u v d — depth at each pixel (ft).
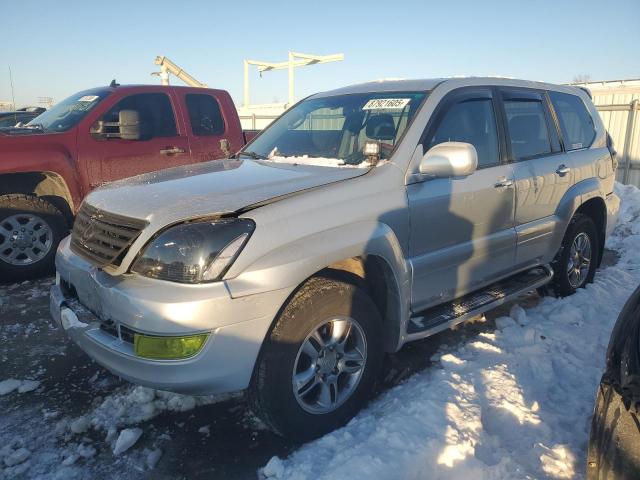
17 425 10.02
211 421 10.11
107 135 19.94
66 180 18.92
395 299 10.28
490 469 8.08
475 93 12.72
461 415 9.36
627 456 6.22
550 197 14.38
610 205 17.03
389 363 12.14
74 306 9.80
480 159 12.46
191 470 8.82
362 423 9.62
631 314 6.90
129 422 10.04
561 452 8.66
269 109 69.51
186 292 7.96
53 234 18.80
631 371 6.37
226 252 8.13
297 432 9.09
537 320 14.21
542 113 14.89
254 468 8.87
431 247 11.03
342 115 12.59
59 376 11.85
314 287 8.98
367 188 9.90
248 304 8.10
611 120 44.21
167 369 7.98
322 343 9.26
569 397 10.50
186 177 10.63
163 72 37.04
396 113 11.70
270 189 9.26
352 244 9.18
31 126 20.17
